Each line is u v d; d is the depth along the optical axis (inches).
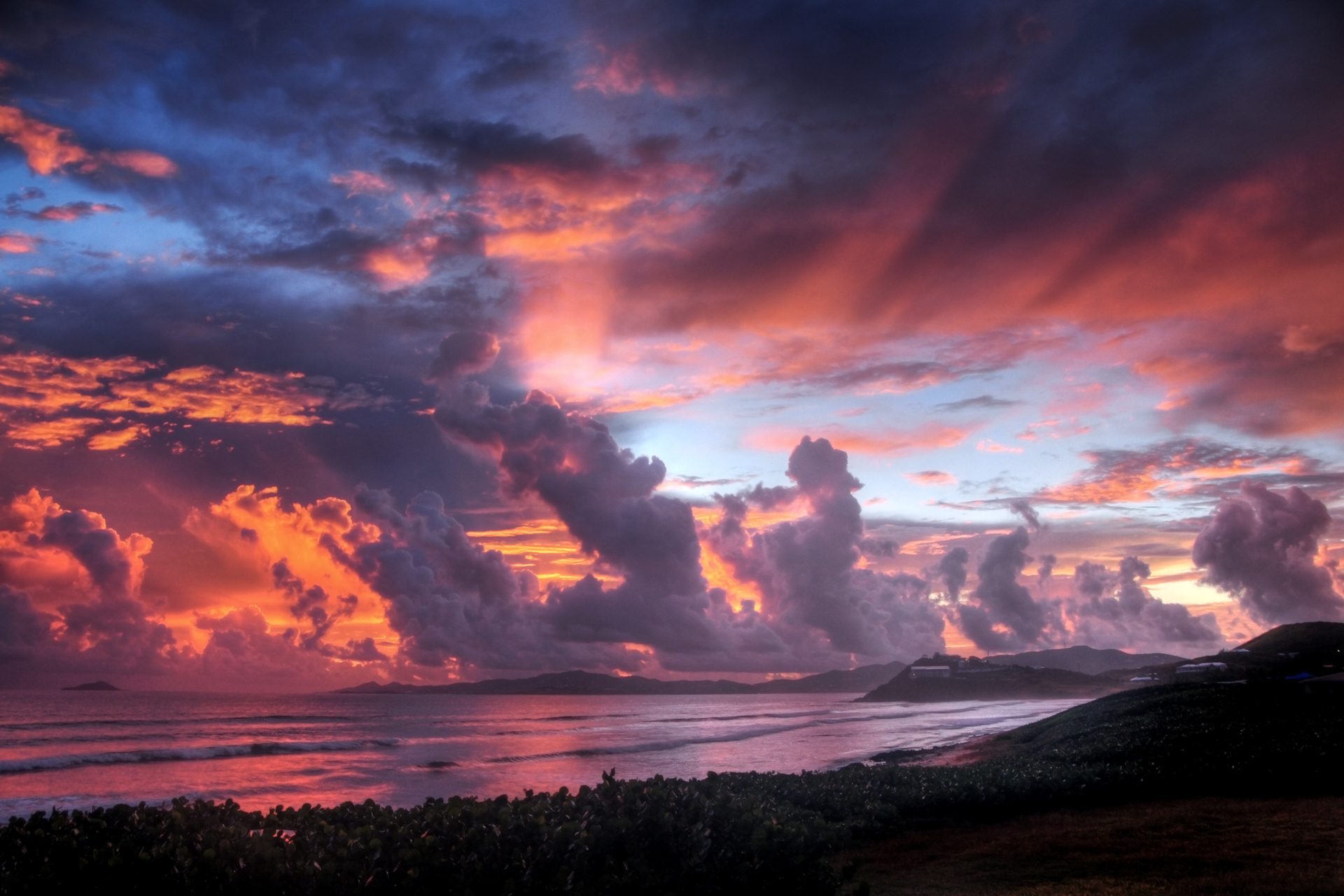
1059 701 7121.1
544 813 332.5
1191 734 895.1
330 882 259.1
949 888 408.8
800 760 1815.9
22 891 256.8
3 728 3142.2
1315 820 516.4
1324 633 4156.0
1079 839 510.3
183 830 300.8
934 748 1838.1
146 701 7313.0
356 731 3361.2
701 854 313.6
